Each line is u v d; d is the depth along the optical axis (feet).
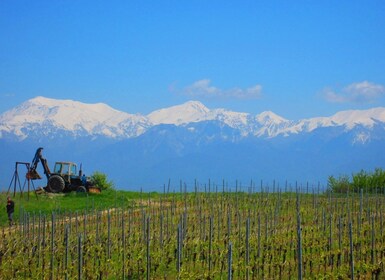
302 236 127.75
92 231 140.15
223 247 117.80
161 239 118.01
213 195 204.23
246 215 160.25
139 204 188.14
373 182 227.20
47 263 111.75
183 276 96.32
